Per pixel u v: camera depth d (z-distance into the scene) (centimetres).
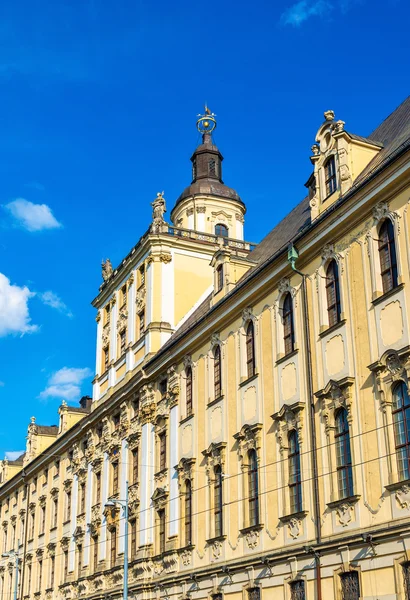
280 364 3453
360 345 2939
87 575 5416
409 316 2711
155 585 4278
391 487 2638
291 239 3541
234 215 6381
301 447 3192
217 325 4041
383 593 2603
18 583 7219
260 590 3303
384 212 2908
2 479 8544
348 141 3300
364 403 2864
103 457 5500
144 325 5134
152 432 4716
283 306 3528
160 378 4712
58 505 6431
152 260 5131
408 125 3300
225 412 3859
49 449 6812
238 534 3562
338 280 3166
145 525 4553
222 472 3784
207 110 6806
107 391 5600
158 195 5334
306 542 3052
